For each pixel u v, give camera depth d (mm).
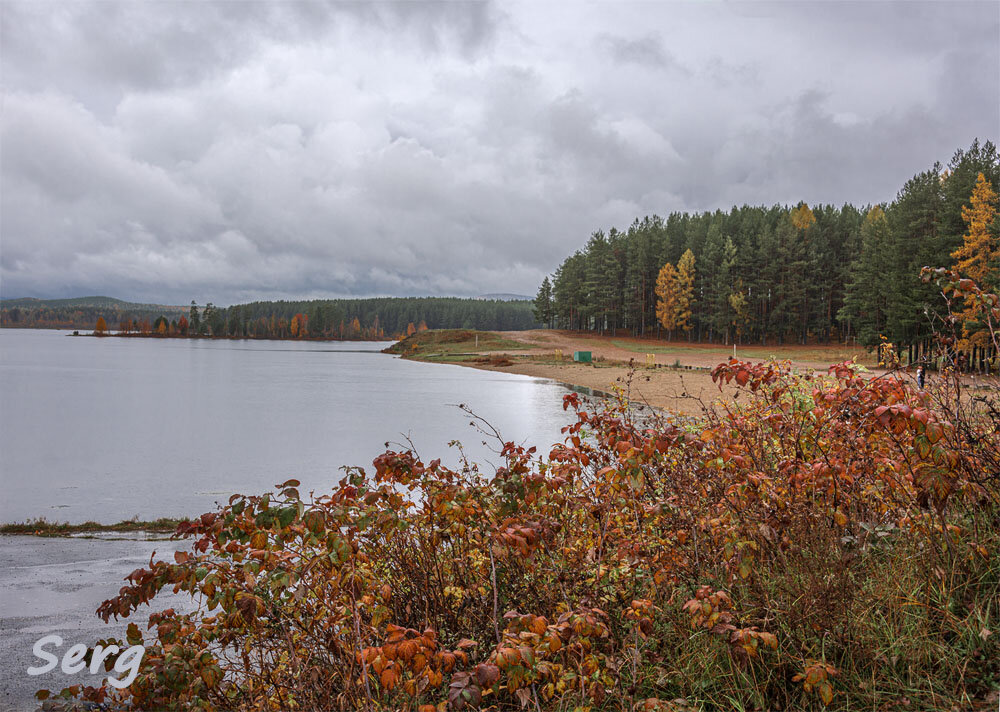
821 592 2799
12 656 5137
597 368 54812
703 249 103500
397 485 6273
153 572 2602
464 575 3248
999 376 3494
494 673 2117
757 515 3107
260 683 2980
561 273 122812
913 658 2623
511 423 22203
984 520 3133
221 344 181000
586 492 3559
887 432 3213
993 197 38812
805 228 98375
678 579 3258
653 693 2789
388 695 2684
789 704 2574
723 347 91125
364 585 2818
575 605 3027
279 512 2416
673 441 3355
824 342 95688
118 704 2965
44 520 10531
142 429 22172
